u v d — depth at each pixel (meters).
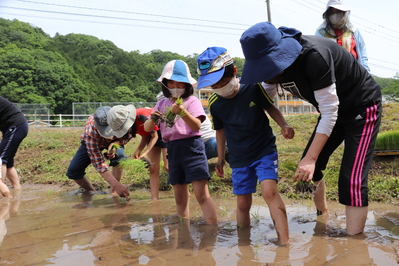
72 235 3.38
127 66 83.50
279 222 2.88
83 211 4.40
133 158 4.89
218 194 5.02
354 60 2.96
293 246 2.76
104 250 2.92
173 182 3.69
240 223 3.36
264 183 2.94
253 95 3.08
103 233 3.41
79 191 5.85
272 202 2.92
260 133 3.06
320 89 2.69
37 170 7.73
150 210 4.32
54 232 3.50
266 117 3.16
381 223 3.23
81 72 67.88
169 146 3.67
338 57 2.80
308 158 2.77
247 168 3.15
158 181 5.01
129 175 6.46
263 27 2.64
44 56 61.22
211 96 3.33
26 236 3.39
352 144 2.97
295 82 2.86
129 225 3.67
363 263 2.36
